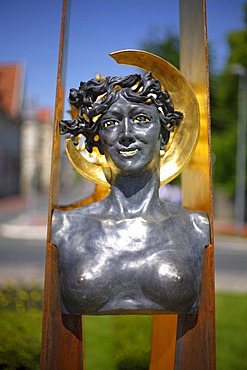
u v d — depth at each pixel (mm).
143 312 2938
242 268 11109
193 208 3527
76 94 3117
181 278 2857
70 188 29422
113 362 5062
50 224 2949
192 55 3469
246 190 20828
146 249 2945
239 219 19062
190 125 3279
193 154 3395
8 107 39656
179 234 2998
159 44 18234
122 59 3197
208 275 2924
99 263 2896
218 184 21016
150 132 3010
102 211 3092
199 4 3188
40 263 10938
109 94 3012
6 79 40750
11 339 4820
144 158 3002
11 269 10070
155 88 3031
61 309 2980
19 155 42969
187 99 3270
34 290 6949
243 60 21172
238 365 4887
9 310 5938
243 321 6445
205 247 2990
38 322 5297
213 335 2883
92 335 5844
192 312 2967
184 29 3719
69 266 2922
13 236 16594
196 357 2980
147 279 2887
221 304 7359
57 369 2975
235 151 20672
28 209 29469
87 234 2973
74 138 3193
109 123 3047
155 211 3090
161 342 4004
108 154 3051
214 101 20875
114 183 3117
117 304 2904
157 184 3137
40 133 49250
